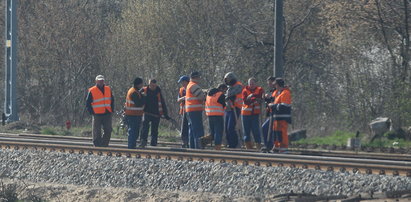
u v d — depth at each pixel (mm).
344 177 48844
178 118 125438
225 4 142000
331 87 128250
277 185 51156
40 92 154500
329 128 114938
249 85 70938
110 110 72250
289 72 142375
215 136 69938
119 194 53969
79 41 156875
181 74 134875
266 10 145750
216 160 57188
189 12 140500
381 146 86125
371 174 48344
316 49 141500
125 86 145500
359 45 122750
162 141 92188
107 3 183875
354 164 49938
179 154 58969
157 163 58062
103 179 59219
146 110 72812
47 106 153375
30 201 52844
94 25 161750
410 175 47281
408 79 115438
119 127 108000
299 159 58375
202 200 50469
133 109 70500
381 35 122000
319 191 49031
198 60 134625
